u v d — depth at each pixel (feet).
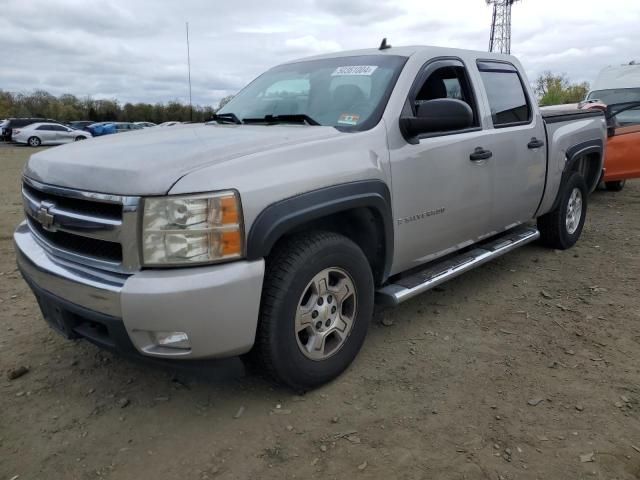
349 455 8.21
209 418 9.20
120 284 8.03
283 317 8.87
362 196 9.73
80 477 7.87
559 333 12.19
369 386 10.05
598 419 9.00
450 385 10.08
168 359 8.30
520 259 17.53
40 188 9.30
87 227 8.39
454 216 12.48
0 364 11.06
